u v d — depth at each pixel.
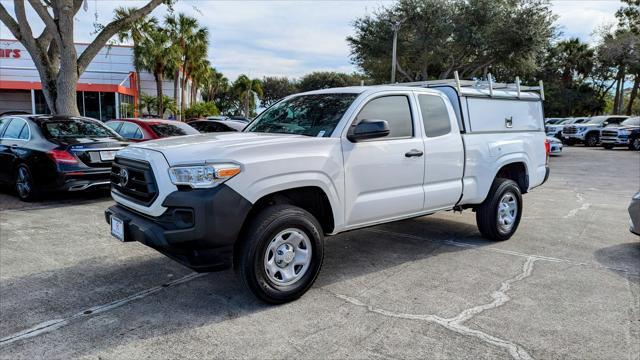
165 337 3.27
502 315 3.67
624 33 36.59
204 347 3.14
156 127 9.66
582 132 27.77
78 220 6.66
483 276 4.57
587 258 5.19
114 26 12.72
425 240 5.89
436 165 4.91
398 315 3.66
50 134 7.86
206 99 71.06
